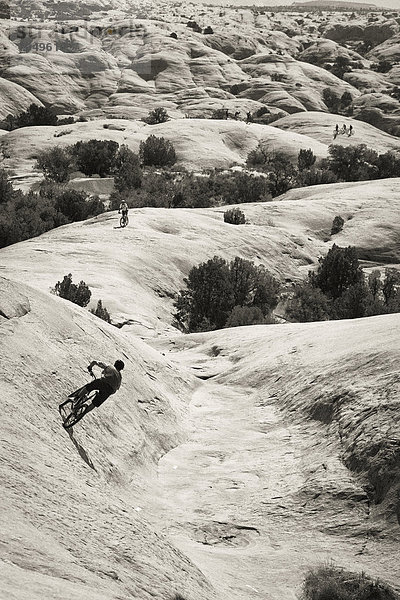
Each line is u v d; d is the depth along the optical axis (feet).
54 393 41.37
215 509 43.27
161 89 599.16
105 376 39.14
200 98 570.87
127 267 160.86
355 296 169.27
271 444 54.03
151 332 124.06
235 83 631.56
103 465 40.78
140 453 48.08
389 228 242.78
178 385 69.00
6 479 24.68
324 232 240.94
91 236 181.47
